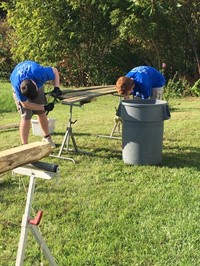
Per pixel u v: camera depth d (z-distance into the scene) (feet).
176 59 26.27
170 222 7.34
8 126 15.80
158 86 11.80
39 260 6.26
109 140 13.05
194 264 6.06
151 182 9.28
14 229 7.23
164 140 12.95
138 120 10.11
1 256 6.37
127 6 24.26
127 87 10.52
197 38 25.14
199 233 6.94
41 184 9.19
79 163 10.73
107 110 19.70
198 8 24.25
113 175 9.75
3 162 3.88
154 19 24.14
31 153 4.17
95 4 26.73
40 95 10.56
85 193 8.70
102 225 7.29
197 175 9.71
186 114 17.20
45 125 11.12
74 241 6.77
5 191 8.89
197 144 12.44
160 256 6.28
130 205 8.07
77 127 15.08
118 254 6.37
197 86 24.43
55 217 7.63
